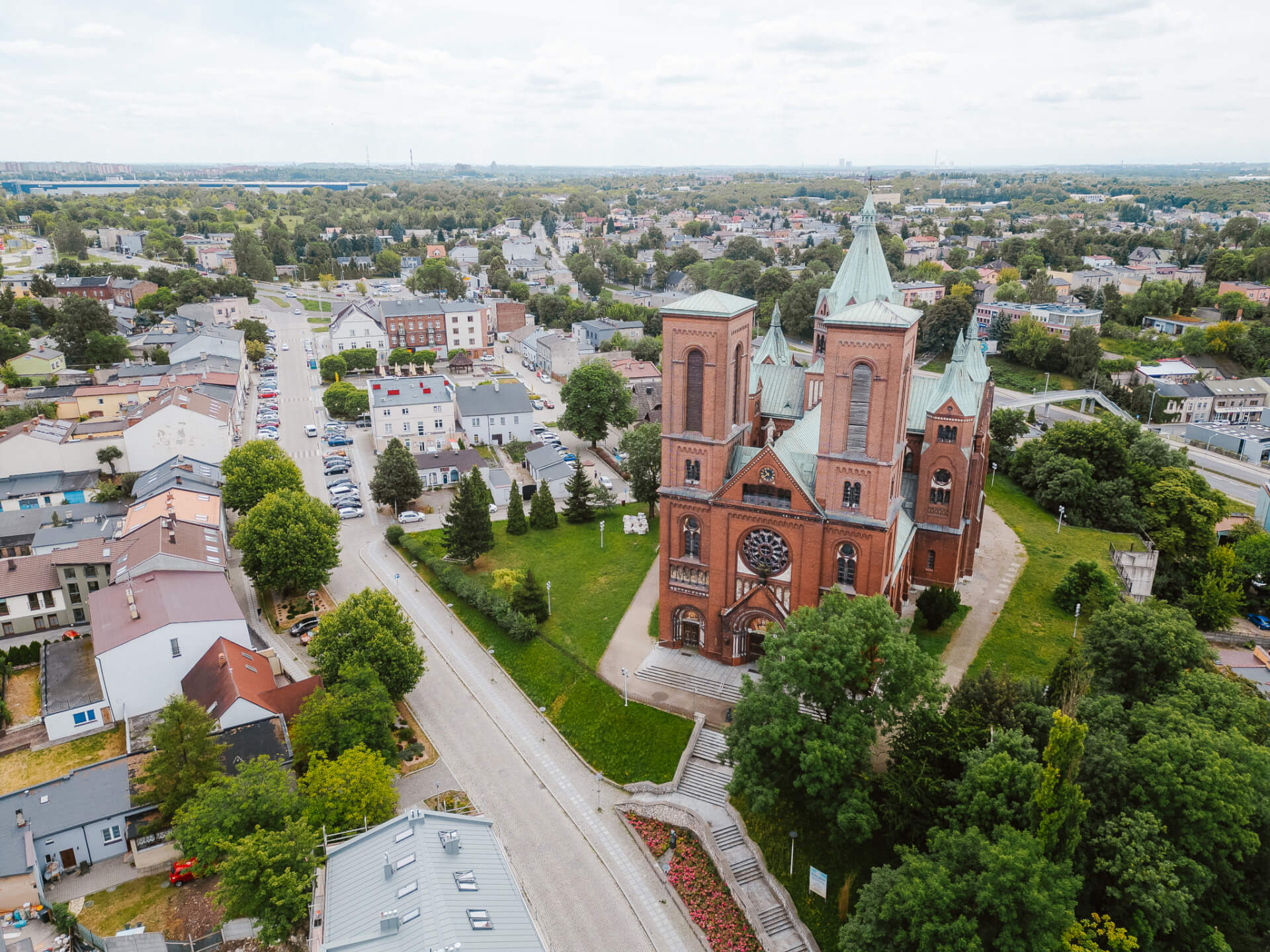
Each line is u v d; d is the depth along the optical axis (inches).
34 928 2266.2
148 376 6683.1
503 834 2613.2
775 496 2977.4
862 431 2805.1
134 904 2332.7
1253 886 2129.7
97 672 3174.2
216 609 3213.6
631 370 7568.9
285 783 2373.3
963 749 2304.4
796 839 2479.1
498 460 5964.6
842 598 2628.0
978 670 3176.7
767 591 3056.1
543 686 3314.5
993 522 4655.5
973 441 3693.4
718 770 2790.4
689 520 3201.3
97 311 7662.4
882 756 2657.5
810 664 2336.4
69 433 5280.5
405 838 1940.2
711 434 3046.3
